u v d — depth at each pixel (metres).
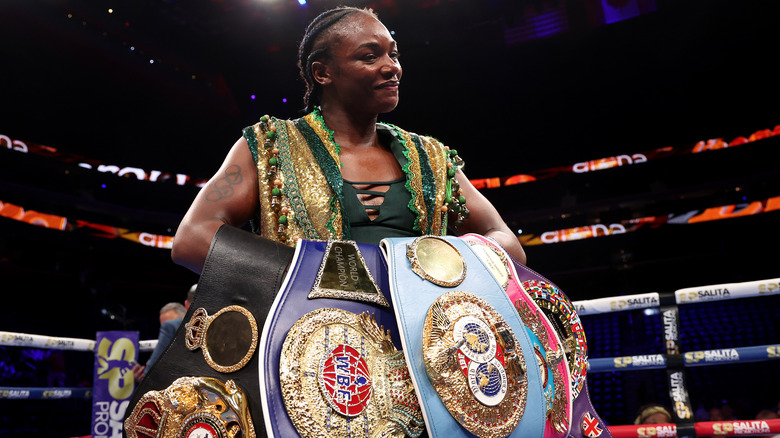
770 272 13.05
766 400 7.63
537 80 14.84
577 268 14.88
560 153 15.20
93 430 2.98
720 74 13.87
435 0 13.52
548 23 13.86
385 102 1.04
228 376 0.64
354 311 0.67
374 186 1.00
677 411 2.19
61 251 12.99
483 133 15.58
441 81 15.02
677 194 14.16
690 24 13.45
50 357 9.56
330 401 0.60
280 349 0.62
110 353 3.06
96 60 12.71
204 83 14.30
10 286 11.88
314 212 0.93
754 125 13.63
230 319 0.66
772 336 8.56
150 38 13.30
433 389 0.62
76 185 13.41
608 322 8.55
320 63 1.07
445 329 0.65
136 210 13.98
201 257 0.86
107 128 14.13
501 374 0.66
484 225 1.12
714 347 8.69
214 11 13.34
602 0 13.62
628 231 14.48
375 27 1.05
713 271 13.64
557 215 15.00
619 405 7.57
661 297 2.35
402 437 0.62
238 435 0.61
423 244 0.72
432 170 1.05
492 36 14.13
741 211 13.56
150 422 0.63
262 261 0.70
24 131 13.09
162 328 3.14
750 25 13.21
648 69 14.30
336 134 1.07
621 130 14.83
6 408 7.81
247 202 0.97
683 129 14.35
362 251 0.74
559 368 0.77
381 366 0.64
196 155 15.03
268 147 0.99
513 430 0.65
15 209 12.18
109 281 13.35
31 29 11.80
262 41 13.98
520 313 0.76
